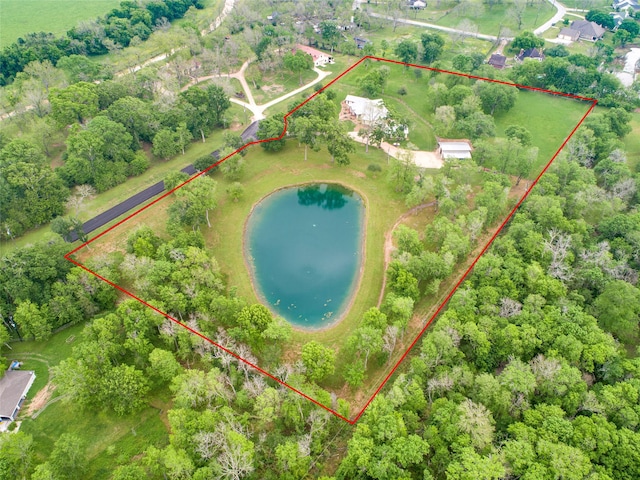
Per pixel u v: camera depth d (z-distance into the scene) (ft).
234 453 246.88
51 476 244.83
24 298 335.26
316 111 541.75
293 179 505.25
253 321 325.01
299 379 294.46
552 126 583.99
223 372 307.17
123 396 285.84
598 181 466.70
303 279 401.90
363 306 372.17
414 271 360.28
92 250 411.75
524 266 353.31
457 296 329.72
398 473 240.32
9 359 328.08
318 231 450.71
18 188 427.33
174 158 529.04
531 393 277.23
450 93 585.22
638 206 409.90
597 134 510.58
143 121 529.04
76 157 462.60
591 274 340.18
